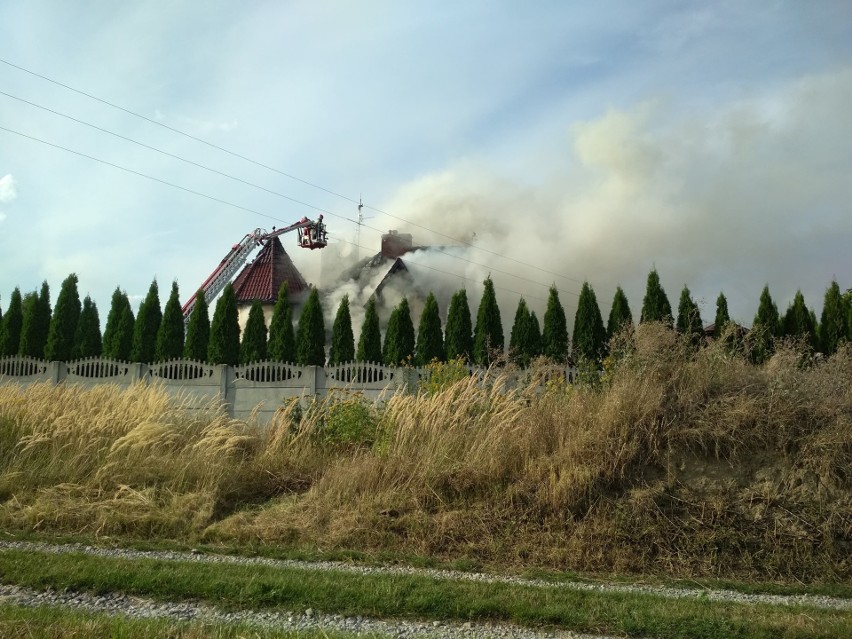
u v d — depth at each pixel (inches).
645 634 251.1
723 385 450.0
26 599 266.5
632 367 484.4
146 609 260.5
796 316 1018.1
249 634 223.1
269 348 1098.7
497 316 1050.7
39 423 503.8
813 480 395.2
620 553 367.6
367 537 386.9
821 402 428.1
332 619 258.1
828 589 335.9
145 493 436.1
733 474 405.1
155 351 1131.3
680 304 1029.2
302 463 507.8
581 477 399.2
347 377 870.4
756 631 249.4
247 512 433.4
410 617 264.7
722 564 362.3
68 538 374.9
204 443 503.2
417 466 442.0
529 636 248.5
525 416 469.7
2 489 433.4
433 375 714.2
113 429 509.0
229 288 1117.7
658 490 396.2
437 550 378.0
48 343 1148.5
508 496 406.9
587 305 1043.3
